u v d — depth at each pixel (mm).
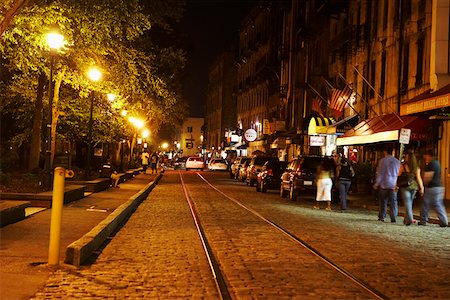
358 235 14414
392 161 17969
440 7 25641
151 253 11156
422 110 23531
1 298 7449
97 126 32844
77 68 23094
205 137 131625
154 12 26469
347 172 21828
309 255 11188
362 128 31047
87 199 21391
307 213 20219
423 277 9297
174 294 7922
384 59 33219
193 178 49500
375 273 9562
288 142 54375
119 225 15547
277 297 7820
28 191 18625
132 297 7711
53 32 18172
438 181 16906
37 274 8859
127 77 24562
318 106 40188
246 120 83125
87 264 9867
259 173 32938
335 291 8195
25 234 12258
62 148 41344
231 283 8656
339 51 41031
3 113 31781
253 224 16234
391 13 32156
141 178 42188
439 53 25594
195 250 11555
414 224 17391
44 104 27844
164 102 33125
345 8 41000
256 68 74875
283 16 61438
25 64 20828
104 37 20500
